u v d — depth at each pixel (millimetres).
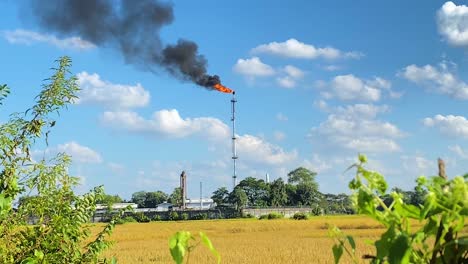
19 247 5676
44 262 5609
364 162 1576
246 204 173125
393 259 1471
